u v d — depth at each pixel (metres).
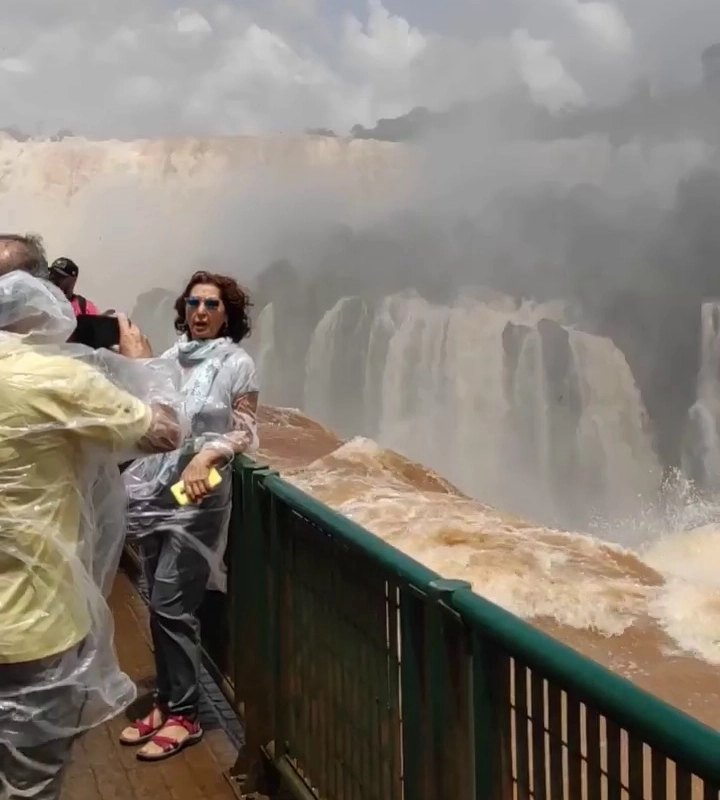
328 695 2.63
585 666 1.47
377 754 2.32
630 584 5.30
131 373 2.22
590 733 1.48
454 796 1.89
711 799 1.25
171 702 3.41
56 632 1.98
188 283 3.36
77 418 1.98
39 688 1.99
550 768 1.60
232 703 3.48
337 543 2.52
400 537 5.77
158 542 3.33
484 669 1.77
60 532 1.99
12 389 1.93
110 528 2.30
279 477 3.01
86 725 2.15
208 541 3.28
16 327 2.07
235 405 3.22
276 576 3.00
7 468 1.93
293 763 2.96
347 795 2.52
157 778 3.19
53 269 4.53
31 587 1.95
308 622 2.77
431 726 1.94
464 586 1.89
